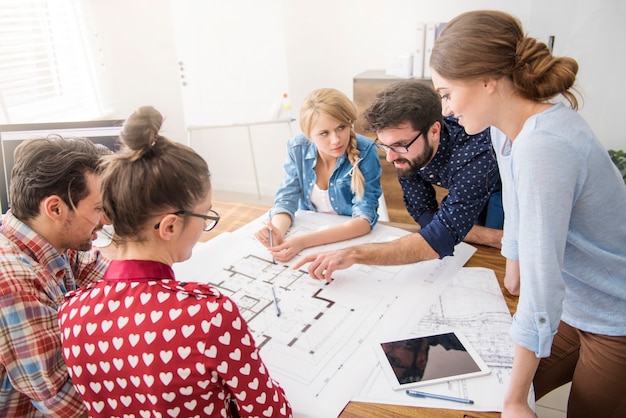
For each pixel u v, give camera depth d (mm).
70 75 2824
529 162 678
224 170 3775
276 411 694
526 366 728
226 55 2848
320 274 1135
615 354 879
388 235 1380
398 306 1026
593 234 790
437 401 779
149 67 3244
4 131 1193
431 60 793
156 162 604
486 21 721
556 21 2455
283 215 1472
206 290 637
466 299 1036
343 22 2957
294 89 3256
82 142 870
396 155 1222
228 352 619
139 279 640
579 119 714
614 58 2408
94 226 879
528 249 691
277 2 2633
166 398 622
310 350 909
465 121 792
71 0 2746
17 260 802
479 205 1183
